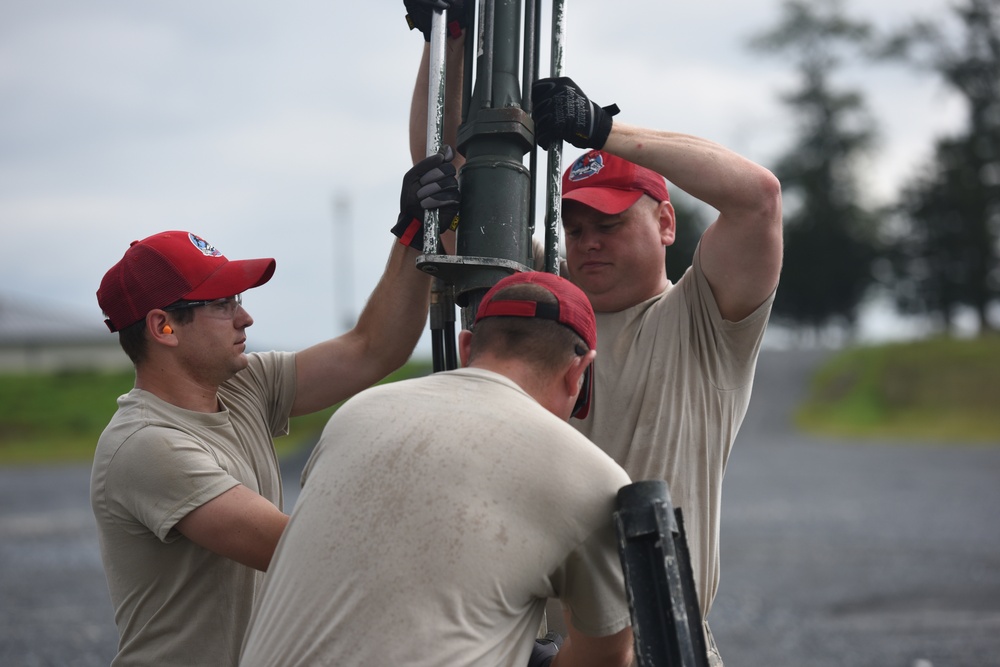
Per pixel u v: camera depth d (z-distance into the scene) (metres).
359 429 3.06
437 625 2.80
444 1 3.45
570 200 3.89
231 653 3.63
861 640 11.45
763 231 3.60
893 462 33.12
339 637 2.82
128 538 3.62
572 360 3.17
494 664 2.87
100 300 3.80
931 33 87.44
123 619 3.70
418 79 3.95
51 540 19.94
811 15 93.56
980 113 88.38
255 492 3.71
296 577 2.95
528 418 2.98
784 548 17.83
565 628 3.88
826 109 94.75
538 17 3.52
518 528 2.87
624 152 3.47
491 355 3.17
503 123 3.35
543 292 3.16
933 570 15.62
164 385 3.77
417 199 3.40
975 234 88.44
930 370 57.62
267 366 4.20
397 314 4.15
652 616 2.78
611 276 3.94
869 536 18.91
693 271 3.85
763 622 12.50
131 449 3.56
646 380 3.84
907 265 93.44
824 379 59.91
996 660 10.45
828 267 93.50
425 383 3.15
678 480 3.81
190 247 3.77
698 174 3.49
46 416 50.72
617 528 2.84
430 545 2.84
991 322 89.81
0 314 83.25
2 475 34.88
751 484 27.59
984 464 32.12
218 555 3.63
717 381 3.88
